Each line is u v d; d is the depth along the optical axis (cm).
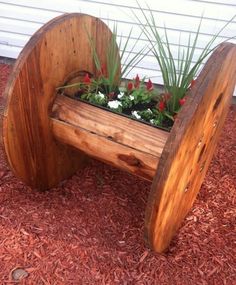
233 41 323
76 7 339
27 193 235
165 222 185
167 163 156
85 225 219
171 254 209
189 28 323
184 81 192
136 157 189
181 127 153
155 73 351
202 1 310
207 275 200
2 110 189
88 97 210
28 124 202
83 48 211
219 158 280
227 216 234
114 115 196
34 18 353
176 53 335
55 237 211
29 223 217
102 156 203
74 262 200
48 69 196
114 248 209
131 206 233
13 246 205
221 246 215
